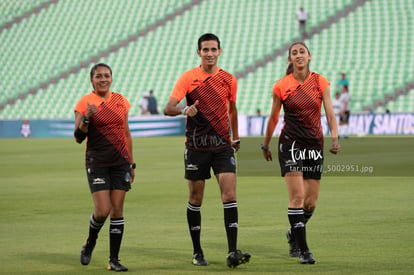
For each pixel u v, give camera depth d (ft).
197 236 68.08
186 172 69.67
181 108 68.33
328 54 374.22
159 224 91.86
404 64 356.18
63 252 73.97
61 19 477.36
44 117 419.95
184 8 440.86
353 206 105.50
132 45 434.30
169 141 307.37
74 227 90.38
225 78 69.46
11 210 106.32
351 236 80.23
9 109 431.02
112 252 65.21
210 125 68.74
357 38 376.07
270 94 367.45
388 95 335.67
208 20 426.51
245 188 132.77
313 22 391.24
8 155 233.35
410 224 88.22
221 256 71.26
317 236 80.59
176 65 412.16
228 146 69.36
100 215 65.72
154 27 439.22
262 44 397.39
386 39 370.32
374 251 71.31
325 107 72.08
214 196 121.39
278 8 414.62
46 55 458.09
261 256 70.79
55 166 189.26
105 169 66.59
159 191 129.18
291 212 68.59
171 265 66.90
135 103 398.42
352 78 355.97
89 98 67.36
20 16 491.72
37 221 95.45
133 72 416.46
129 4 465.88
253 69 382.42
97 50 437.99
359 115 326.85
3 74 457.68
